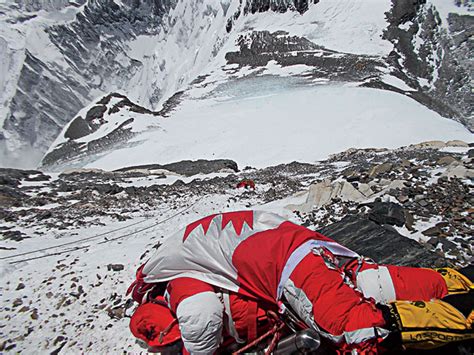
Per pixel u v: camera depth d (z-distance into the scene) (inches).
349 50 3831.2
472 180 335.6
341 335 135.2
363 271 159.3
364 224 248.8
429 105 2861.7
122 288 236.8
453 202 285.0
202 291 153.2
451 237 233.8
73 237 369.4
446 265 192.1
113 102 3011.8
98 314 211.5
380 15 4239.7
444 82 3550.7
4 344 191.0
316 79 3191.4
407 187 333.7
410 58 3764.8
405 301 142.3
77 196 644.7
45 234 388.8
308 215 330.6
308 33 4173.2
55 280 256.8
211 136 2356.1
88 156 2471.7
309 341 132.5
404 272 155.8
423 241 230.5
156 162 2140.7
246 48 4067.4
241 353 156.9
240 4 5910.4
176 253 165.8
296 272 143.1
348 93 2733.8
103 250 312.3
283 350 144.2
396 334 133.6
